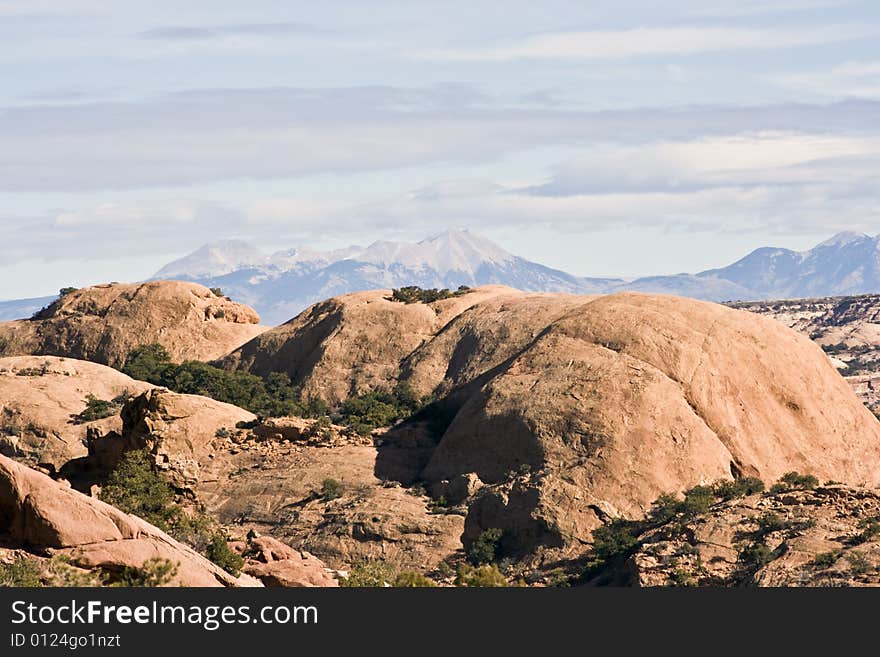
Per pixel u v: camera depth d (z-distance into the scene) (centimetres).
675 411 15300
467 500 14788
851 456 16388
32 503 7394
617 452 14700
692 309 17075
